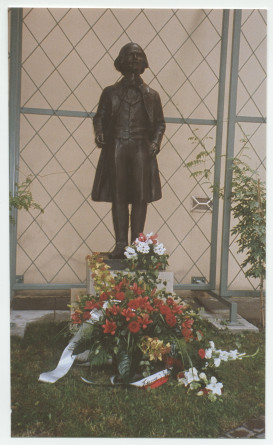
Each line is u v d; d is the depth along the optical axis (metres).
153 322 3.15
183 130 5.62
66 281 5.68
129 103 4.09
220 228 5.87
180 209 5.73
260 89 5.64
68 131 5.53
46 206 5.59
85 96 5.47
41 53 5.37
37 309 4.93
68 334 3.96
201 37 5.53
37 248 5.61
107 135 4.18
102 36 5.43
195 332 3.20
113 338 3.14
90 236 5.68
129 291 3.28
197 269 5.82
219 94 5.27
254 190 4.51
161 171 5.66
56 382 3.18
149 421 2.71
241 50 5.56
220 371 3.42
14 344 3.83
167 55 5.52
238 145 5.68
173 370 3.16
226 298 4.82
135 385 3.10
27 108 5.16
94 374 3.30
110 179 4.18
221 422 2.74
